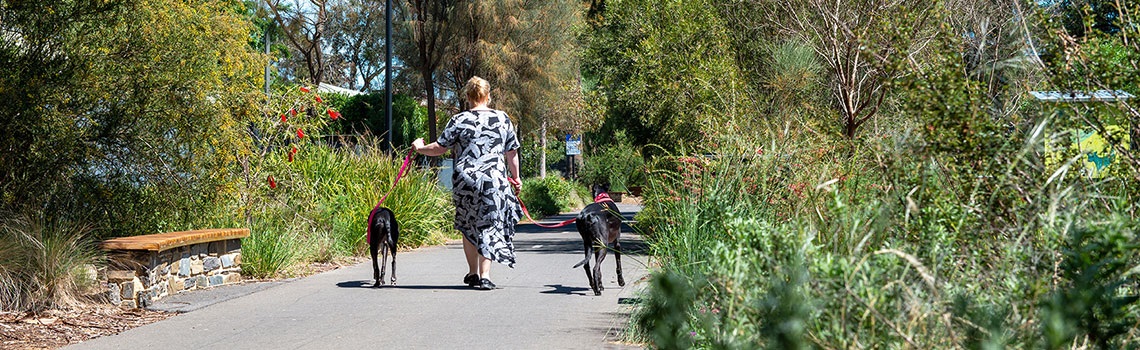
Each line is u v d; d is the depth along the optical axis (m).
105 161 10.92
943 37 5.75
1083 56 5.53
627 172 44.94
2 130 9.81
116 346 7.36
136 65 10.57
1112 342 3.86
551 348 7.18
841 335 3.61
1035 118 5.25
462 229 10.91
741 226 4.52
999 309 3.88
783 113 15.90
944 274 4.38
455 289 10.91
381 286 11.20
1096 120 5.49
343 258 14.85
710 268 4.75
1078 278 3.78
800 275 3.77
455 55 37.50
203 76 11.21
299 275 12.61
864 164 7.00
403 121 39.06
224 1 11.98
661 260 8.16
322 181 17.31
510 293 10.51
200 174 11.80
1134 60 5.63
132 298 9.11
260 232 12.85
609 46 28.58
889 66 5.66
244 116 12.53
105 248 9.18
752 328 3.91
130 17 10.47
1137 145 5.59
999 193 4.95
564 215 37.84
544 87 38.78
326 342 7.49
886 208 4.71
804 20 16.75
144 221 11.50
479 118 10.84
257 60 12.43
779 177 8.26
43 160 10.12
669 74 19.53
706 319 4.30
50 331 7.84
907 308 3.79
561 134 51.66
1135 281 4.36
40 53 10.12
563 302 9.73
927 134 5.11
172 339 7.65
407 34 37.81
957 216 4.67
